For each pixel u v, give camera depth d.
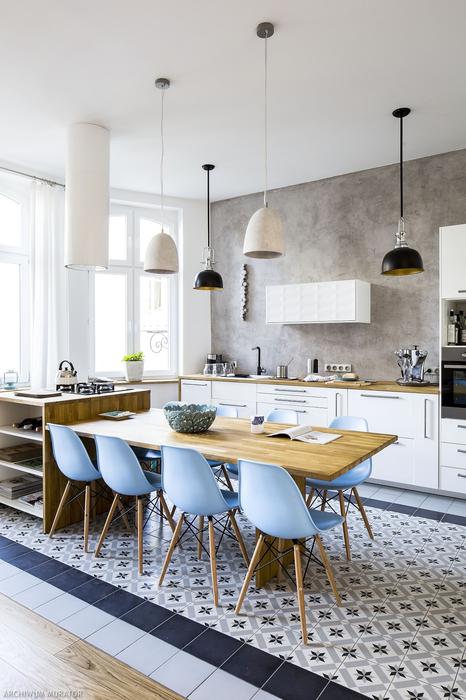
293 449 2.63
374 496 4.29
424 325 4.82
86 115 3.85
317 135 4.25
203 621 2.37
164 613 2.44
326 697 1.86
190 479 2.50
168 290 6.22
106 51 2.98
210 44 2.91
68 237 4.00
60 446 3.21
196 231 6.23
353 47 2.93
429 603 2.53
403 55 3.02
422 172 4.80
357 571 2.88
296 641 2.21
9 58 3.05
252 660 2.08
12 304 5.08
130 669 2.02
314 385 4.82
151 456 3.71
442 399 4.14
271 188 5.77
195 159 4.82
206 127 4.08
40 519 3.79
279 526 2.22
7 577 2.81
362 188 5.17
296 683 1.94
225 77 3.28
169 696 1.86
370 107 3.72
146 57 3.05
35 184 4.98
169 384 5.84
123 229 5.93
